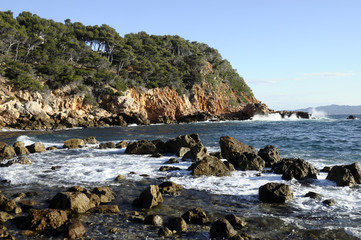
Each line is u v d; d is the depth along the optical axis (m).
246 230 8.21
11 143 33.56
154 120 94.75
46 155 22.89
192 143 23.02
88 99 82.50
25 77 72.56
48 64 81.75
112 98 87.06
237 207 10.16
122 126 77.19
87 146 28.38
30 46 90.31
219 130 54.19
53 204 9.98
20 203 10.47
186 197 11.37
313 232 8.05
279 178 14.51
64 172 16.09
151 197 10.26
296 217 9.17
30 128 64.12
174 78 107.06
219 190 12.34
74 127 70.38
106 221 8.87
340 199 10.95
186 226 8.34
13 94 70.69
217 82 129.50
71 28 120.81
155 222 8.59
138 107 92.56
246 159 17.11
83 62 96.81
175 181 13.91
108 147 27.30
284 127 58.81
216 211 9.75
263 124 73.81
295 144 28.34
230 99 128.62
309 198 11.09
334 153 22.59
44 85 77.12
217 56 155.38
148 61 109.56
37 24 101.00
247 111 109.31
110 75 89.31
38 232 8.11
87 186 13.10
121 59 102.50
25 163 18.86
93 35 111.50
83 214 9.46
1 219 8.88
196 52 146.00
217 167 15.41
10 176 15.13
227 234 7.64
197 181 13.91
